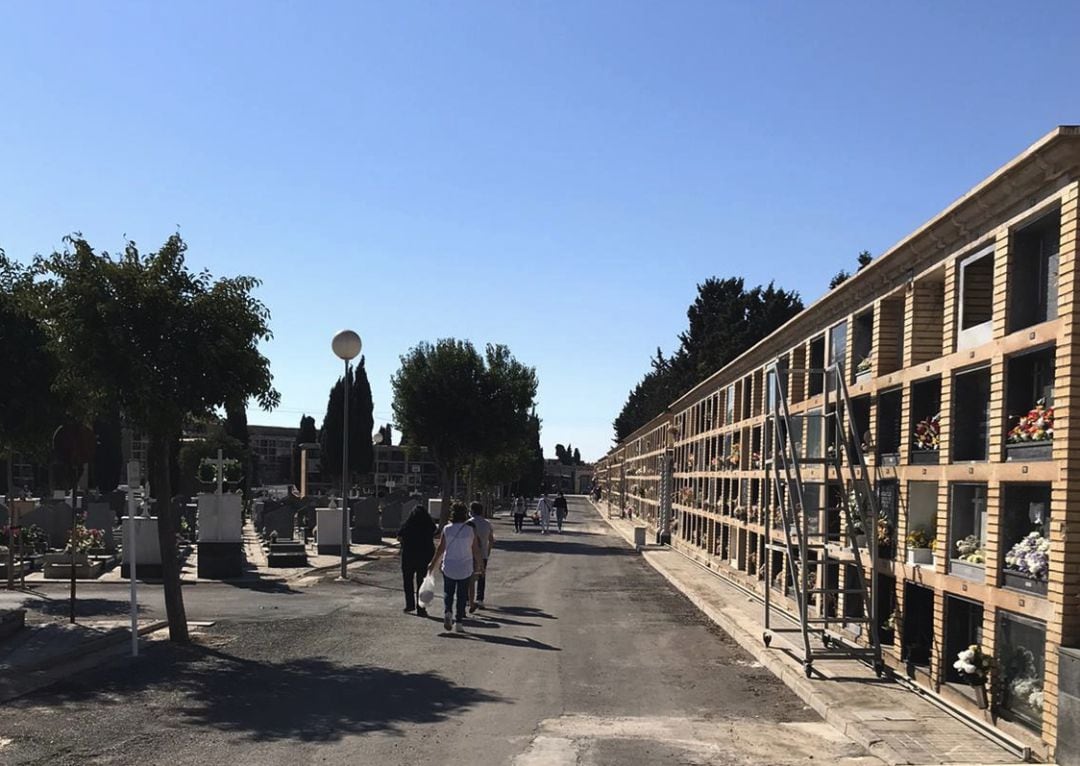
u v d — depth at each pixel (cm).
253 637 1223
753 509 1909
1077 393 660
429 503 4294
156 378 1086
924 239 920
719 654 1193
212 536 1969
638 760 686
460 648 1180
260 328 1168
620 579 2216
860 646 1064
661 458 3866
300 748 699
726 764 682
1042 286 755
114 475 5619
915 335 982
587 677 1016
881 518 1064
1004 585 751
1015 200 755
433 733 753
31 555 2175
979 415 856
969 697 798
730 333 5722
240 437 6675
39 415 1355
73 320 1059
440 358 4434
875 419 1084
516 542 3741
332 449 7031
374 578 2061
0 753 671
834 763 691
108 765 646
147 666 1009
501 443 4544
